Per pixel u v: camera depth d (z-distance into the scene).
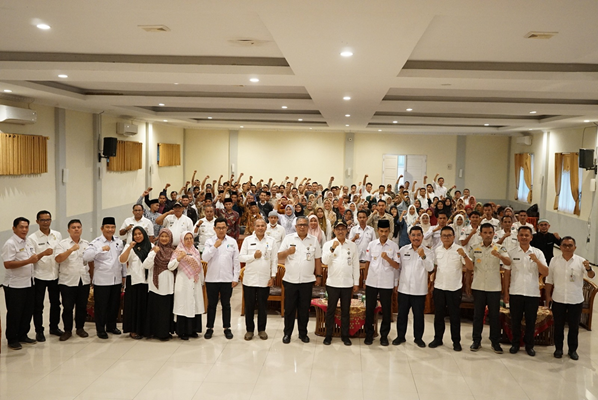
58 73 6.55
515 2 3.64
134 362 5.58
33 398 4.70
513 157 18.19
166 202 9.95
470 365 5.67
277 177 19.03
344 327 6.21
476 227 7.61
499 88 7.22
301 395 4.86
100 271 6.23
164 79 6.93
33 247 6.07
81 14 4.55
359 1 3.65
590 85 6.75
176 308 6.19
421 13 3.93
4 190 8.61
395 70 6.19
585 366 5.71
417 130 17.30
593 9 3.81
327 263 6.17
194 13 4.45
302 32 4.56
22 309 5.94
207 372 5.35
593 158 11.77
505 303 6.17
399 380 5.24
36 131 9.61
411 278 6.14
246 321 6.36
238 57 6.41
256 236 6.35
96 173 11.94
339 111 11.16
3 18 4.73
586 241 12.41
